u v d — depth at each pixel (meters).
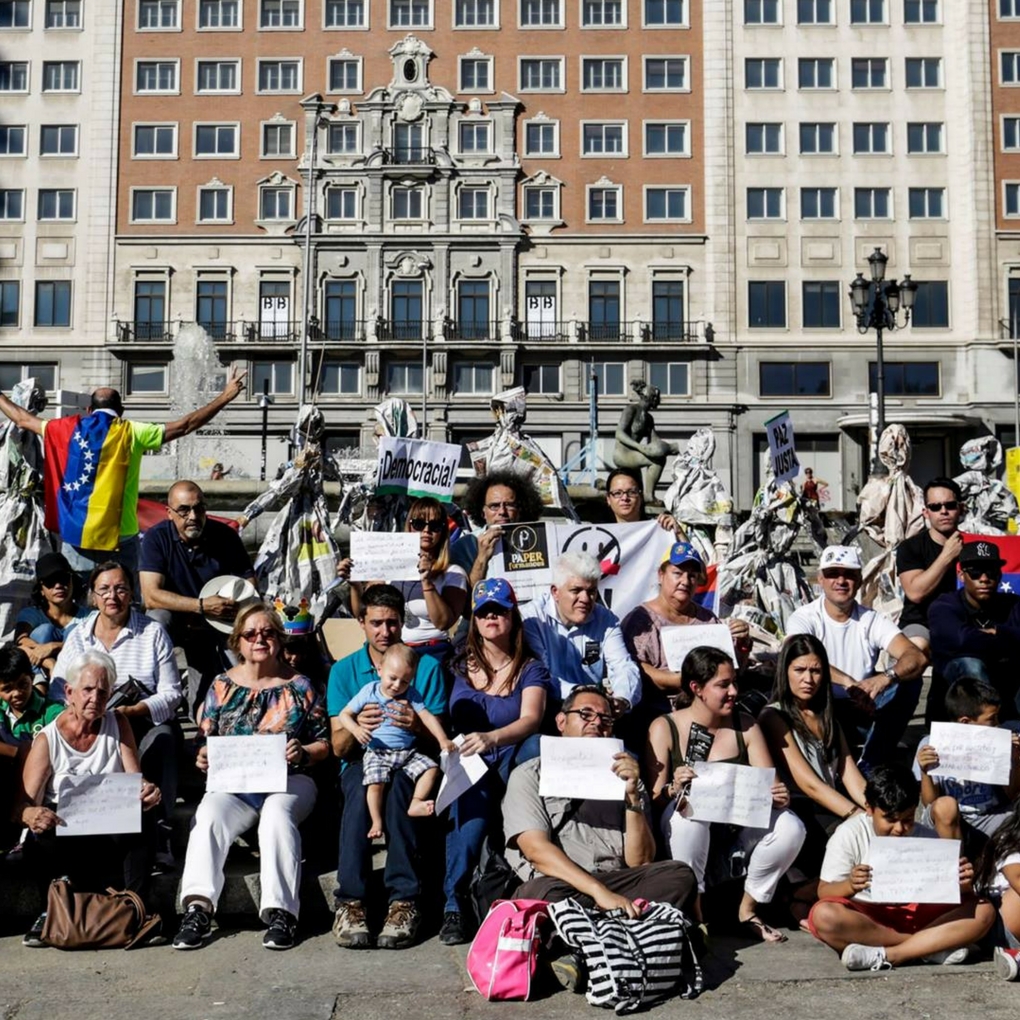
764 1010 4.71
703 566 6.78
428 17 50.56
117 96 50.34
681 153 50.19
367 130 50.00
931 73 50.41
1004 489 11.72
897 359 49.59
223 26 50.50
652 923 4.93
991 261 49.28
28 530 8.60
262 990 4.88
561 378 49.72
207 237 49.94
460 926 5.50
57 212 50.22
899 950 5.26
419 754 5.77
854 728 7.00
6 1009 4.64
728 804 5.60
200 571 7.14
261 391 49.69
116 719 5.87
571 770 5.42
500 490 7.26
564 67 50.41
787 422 8.83
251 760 5.69
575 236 49.91
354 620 8.24
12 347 49.44
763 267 49.81
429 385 49.44
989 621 6.98
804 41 50.31
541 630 6.40
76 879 5.67
